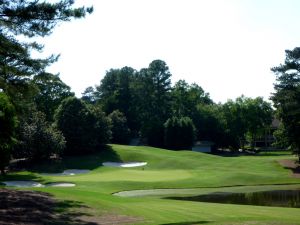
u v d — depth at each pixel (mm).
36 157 60188
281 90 62344
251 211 21375
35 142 58531
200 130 108125
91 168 60938
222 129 108062
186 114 113625
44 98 87000
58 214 17031
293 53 61688
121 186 40500
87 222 15961
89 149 70750
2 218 15383
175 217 18359
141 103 115875
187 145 94438
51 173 55125
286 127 62781
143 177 47438
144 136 101188
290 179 48625
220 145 108312
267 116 108500
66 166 61562
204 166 61469
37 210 17453
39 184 40625
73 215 17109
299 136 61531
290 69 62438
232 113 108250
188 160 65688
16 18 19047
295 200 33219
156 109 113875
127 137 97875
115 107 114062
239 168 59375
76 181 42094
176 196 35844
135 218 17406
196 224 16250
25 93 22234
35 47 21719
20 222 15062
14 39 20125
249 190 40844
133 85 117625
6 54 20406
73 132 69750
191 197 35312
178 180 45219
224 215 19469
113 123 96812
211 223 16328
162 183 43000
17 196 20438
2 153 34781
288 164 61500
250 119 107812
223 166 61438
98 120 74188
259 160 66500
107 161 66938
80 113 70688
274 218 18172
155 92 115438
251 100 108438
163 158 67438
